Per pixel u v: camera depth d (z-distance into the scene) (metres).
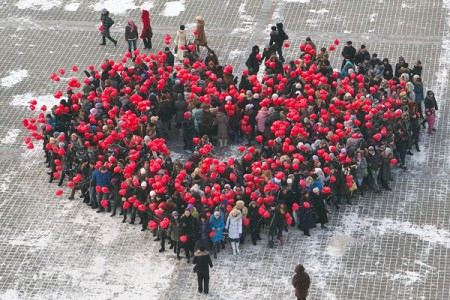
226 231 34.81
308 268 34.31
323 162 36.53
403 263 34.34
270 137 38.09
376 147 37.19
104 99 38.78
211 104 39.19
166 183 35.31
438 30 46.12
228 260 34.75
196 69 40.50
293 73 39.78
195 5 48.53
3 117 42.06
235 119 39.47
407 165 38.81
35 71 44.72
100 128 38.09
